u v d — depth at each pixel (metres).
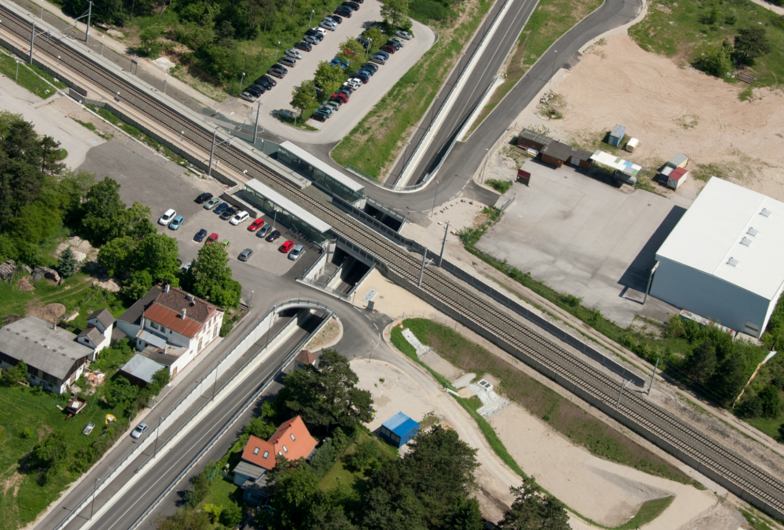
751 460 171.38
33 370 150.12
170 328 159.88
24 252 170.50
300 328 182.50
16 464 141.62
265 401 160.12
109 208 176.62
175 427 153.88
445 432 150.75
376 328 182.12
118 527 137.62
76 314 165.12
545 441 169.88
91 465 144.00
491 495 153.75
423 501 136.62
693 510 160.12
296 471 136.88
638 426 172.12
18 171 172.12
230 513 138.00
